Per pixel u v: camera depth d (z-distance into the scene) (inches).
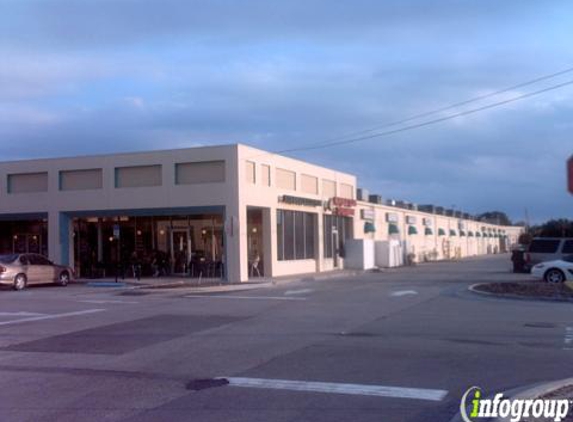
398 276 1482.5
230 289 1144.8
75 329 651.5
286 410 335.9
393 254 2037.4
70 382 415.5
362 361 454.3
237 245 1298.0
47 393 387.9
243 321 682.2
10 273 1182.3
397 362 448.1
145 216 1432.1
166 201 1357.0
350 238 1888.5
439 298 904.3
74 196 1432.1
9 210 1481.3
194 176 1342.3
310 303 858.8
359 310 762.8
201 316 734.5
